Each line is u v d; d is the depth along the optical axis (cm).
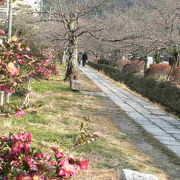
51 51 2198
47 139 841
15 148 325
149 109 1680
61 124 1067
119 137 1038
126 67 3028
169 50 2070
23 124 960
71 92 1953
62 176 297
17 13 1930
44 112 1225
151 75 2277
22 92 1266
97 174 672
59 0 2153
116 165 746
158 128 1252
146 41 1934
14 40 353
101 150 835
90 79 3175
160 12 2312
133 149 923
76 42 2241
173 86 1819
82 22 2275
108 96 2042
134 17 2775
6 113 379
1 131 841
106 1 2186
